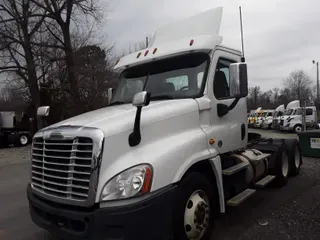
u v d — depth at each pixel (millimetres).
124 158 3127
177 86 4379
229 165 4738
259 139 7312
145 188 2980
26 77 24719
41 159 3572
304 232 4195
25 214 5668
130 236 2877
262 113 41062
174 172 3295
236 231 4352
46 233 4664
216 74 4441
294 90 68188
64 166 3213
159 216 3037
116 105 4645
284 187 6723
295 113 28219
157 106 3762
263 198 5918
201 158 3734
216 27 4633
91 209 3004
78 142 3123
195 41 4355
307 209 5133
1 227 4992
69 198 3111
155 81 4594
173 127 3676
